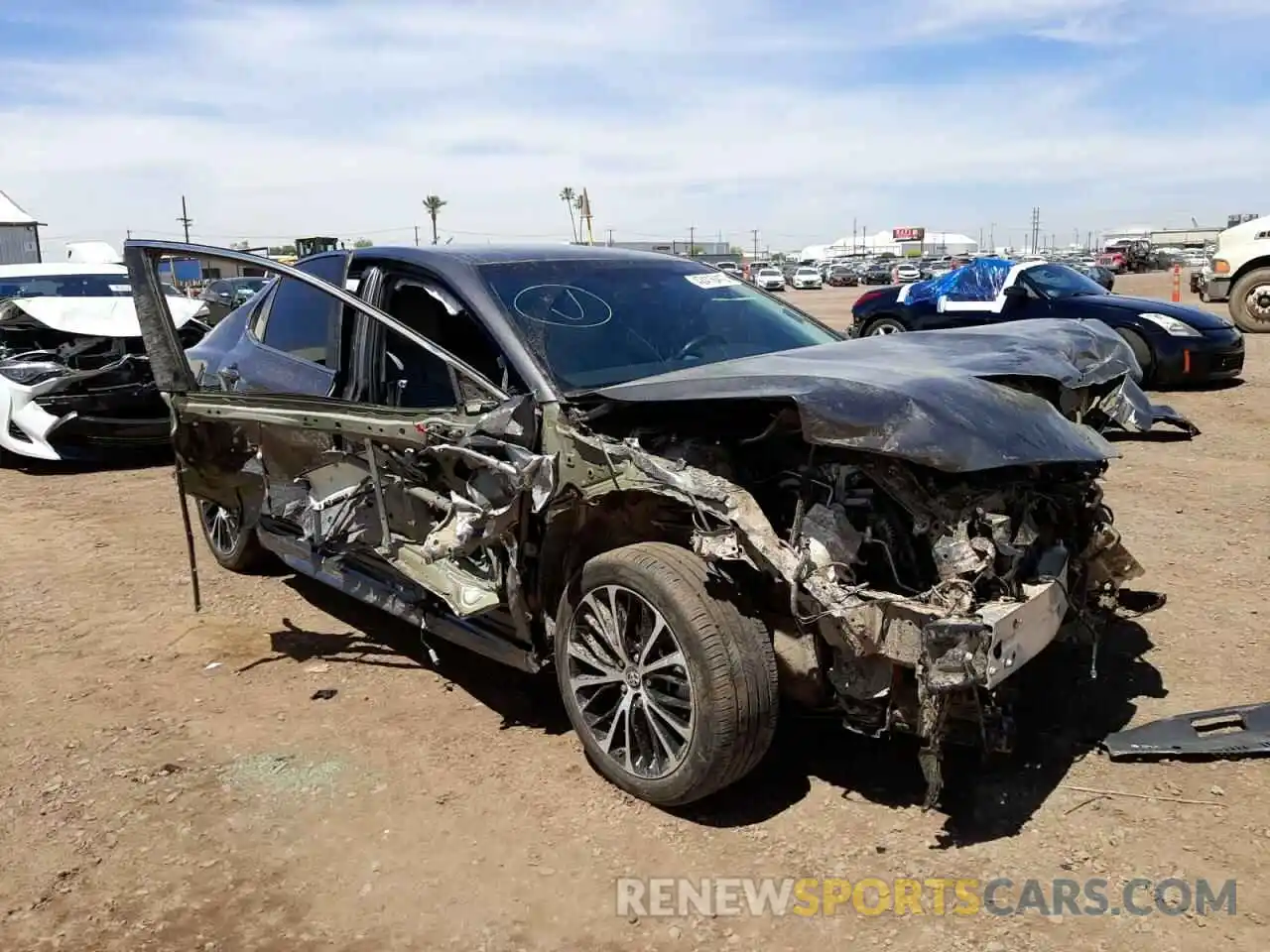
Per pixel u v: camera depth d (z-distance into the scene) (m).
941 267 61.88
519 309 3.93
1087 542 3.65
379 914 2.83
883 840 3.11
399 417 3.69
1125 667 4.21
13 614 5.27
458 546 3.38
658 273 4.64
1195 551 5.64
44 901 2.91
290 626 5.05
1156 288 35.41
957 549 2.85
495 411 3.34
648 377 3.76
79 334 8.88
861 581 3.06
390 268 4.36
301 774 3.59
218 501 5.05
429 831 3.22
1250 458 7.85
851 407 2.90
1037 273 11.66
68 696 4.27
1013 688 3.18
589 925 2.77
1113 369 3.93
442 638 4.36
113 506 7.64
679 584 3.08
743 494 2.98
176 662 4.61
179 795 3.46
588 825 3.23
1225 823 3.12
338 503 4.23
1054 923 2.72
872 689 2.90
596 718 3.48
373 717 4.02
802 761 3.58
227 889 2.96
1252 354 13.68
